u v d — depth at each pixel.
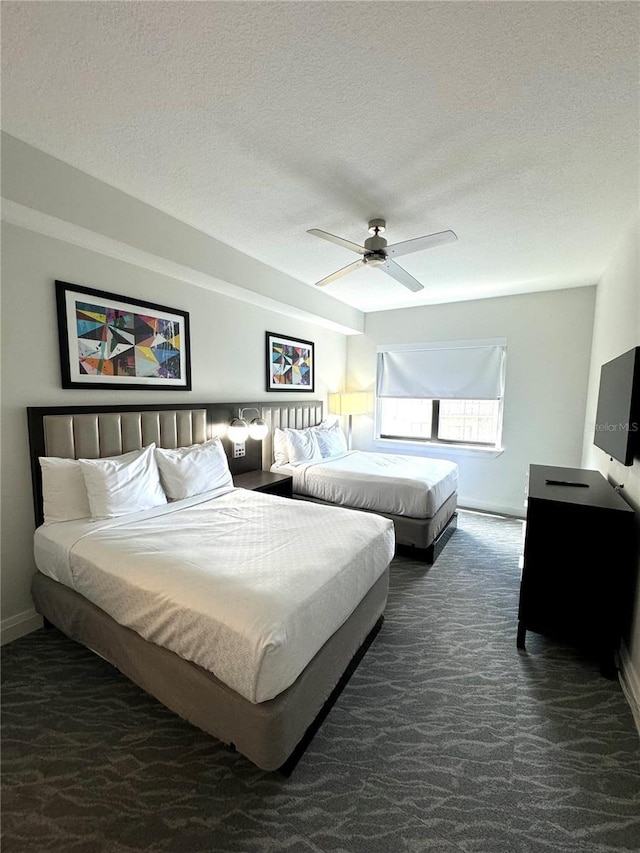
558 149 1.74
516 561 3.17
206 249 2.73
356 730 1.56
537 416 4.20
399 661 1.98
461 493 4.71
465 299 4.48
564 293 3.98
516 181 2.00
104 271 2.45
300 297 3.84
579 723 1.61
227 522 2.21
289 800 1.28
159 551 1.78
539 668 1.94
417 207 2.29
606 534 1.86
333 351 5.17
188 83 1.38
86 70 1.32
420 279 3.67
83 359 2.36
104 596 1.70
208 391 3.30
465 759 1.44
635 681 1.70
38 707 1.66
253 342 3.76
